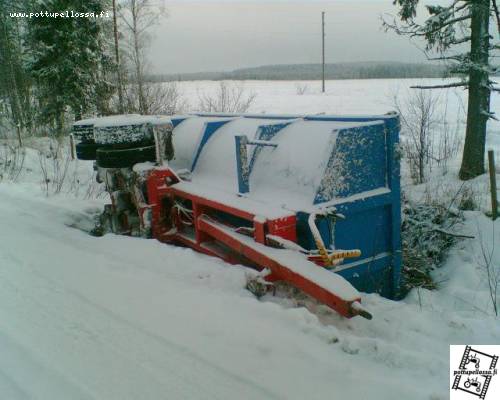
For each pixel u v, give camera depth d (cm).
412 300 491
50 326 357
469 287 572
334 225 414
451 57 1051
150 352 316
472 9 1001
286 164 468
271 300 401
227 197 486
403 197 755
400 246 479
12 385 287
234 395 269
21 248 548
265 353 309
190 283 430
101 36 2142
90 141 678
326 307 393
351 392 267
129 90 2189
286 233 409
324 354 306
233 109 1920
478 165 1049
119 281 439
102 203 834
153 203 582
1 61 2503
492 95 3222
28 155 1579
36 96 2306
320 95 4575
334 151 428
